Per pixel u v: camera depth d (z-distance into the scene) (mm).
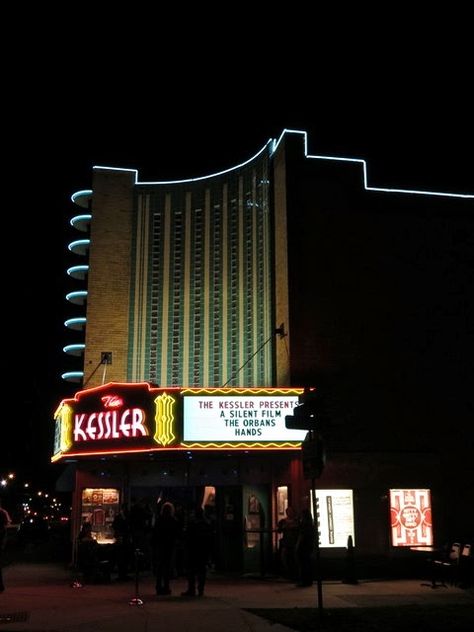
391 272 22906
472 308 23219
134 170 29062
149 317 27297
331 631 11039
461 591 16734
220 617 12555
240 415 19719
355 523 20438
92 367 26453
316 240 22609
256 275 25750
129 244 28062
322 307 22125
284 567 19688
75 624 11859
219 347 26172
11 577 20594
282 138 23656
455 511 21453
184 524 19625
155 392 19953
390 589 17141
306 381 21438
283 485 21109
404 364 22250
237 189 27438
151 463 23172
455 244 23625
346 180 23359
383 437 21484
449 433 22031
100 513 23156
